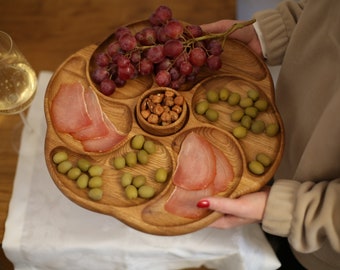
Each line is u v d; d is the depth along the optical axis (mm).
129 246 772
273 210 678
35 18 978
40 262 803
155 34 752
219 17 970
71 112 763
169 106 745
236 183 704
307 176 707
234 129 748
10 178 835
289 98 798
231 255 789
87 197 690
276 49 855
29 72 822
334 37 660
